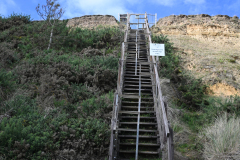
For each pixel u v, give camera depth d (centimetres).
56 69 866
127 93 724
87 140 522
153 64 787
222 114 677
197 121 713
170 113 723
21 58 1037
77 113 627
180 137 633
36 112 597
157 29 1734
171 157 429
